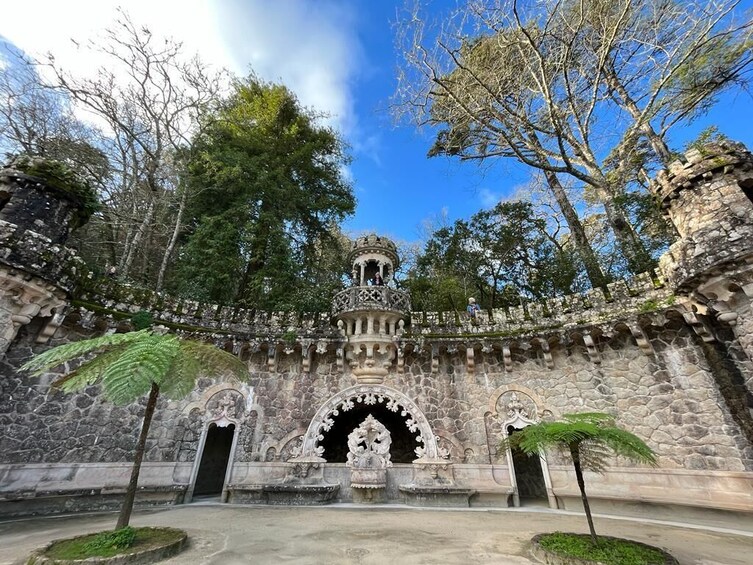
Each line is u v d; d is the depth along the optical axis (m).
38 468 9.10
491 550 5.94
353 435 12.11
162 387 6.13
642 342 10.67
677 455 9.62
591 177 16.20
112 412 10.80
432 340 12.95
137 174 17.64
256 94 20.28
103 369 5.31
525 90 17.56
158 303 12.14
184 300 12.75
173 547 5.37
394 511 9.70
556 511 10.09
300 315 14.44
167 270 17.53
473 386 12.80
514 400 12.29
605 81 16.91
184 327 12.04
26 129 15.41
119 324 11.16
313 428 12.16
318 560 5.30
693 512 8.77
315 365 13.32
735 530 7.74
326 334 13.30
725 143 9.42
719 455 9.00
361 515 9.02
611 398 11.09
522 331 12.50
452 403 12.59
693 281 8.70
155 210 17.91
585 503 5.72
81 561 4.52
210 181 17.45
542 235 19.16
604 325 11.20
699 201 9.26
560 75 16.84
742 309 8.17
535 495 13.28
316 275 20.17
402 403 12.66
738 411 8.90
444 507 10.40
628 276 13.97
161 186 18.27
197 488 12.72
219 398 12.30
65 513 9.02
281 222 17.69
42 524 7.73
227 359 6.54
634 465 10.12
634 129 15.27
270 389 12.67
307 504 10.54
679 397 10.00
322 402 12.62
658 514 9.20
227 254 15.54
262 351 13.16
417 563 5.23
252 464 11.40
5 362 9.09
